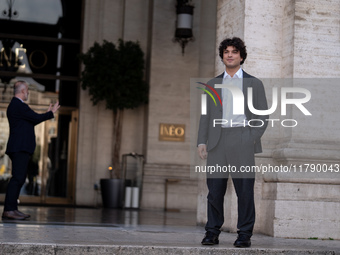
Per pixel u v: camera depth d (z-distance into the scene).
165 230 6.95
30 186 15.12
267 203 6.90
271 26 7.33
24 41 15.44
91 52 14.52
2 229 6.00
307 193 6.79
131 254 4.76
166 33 15.34
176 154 15.15
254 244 5.59
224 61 5.33
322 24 7.15
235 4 7.54
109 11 15.52
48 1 15.65
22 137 8.09
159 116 15.15
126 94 14.67
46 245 4.64
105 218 9.60
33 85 15.34
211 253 4.91
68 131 15.36
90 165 15.20
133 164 15.12
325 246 5.72
